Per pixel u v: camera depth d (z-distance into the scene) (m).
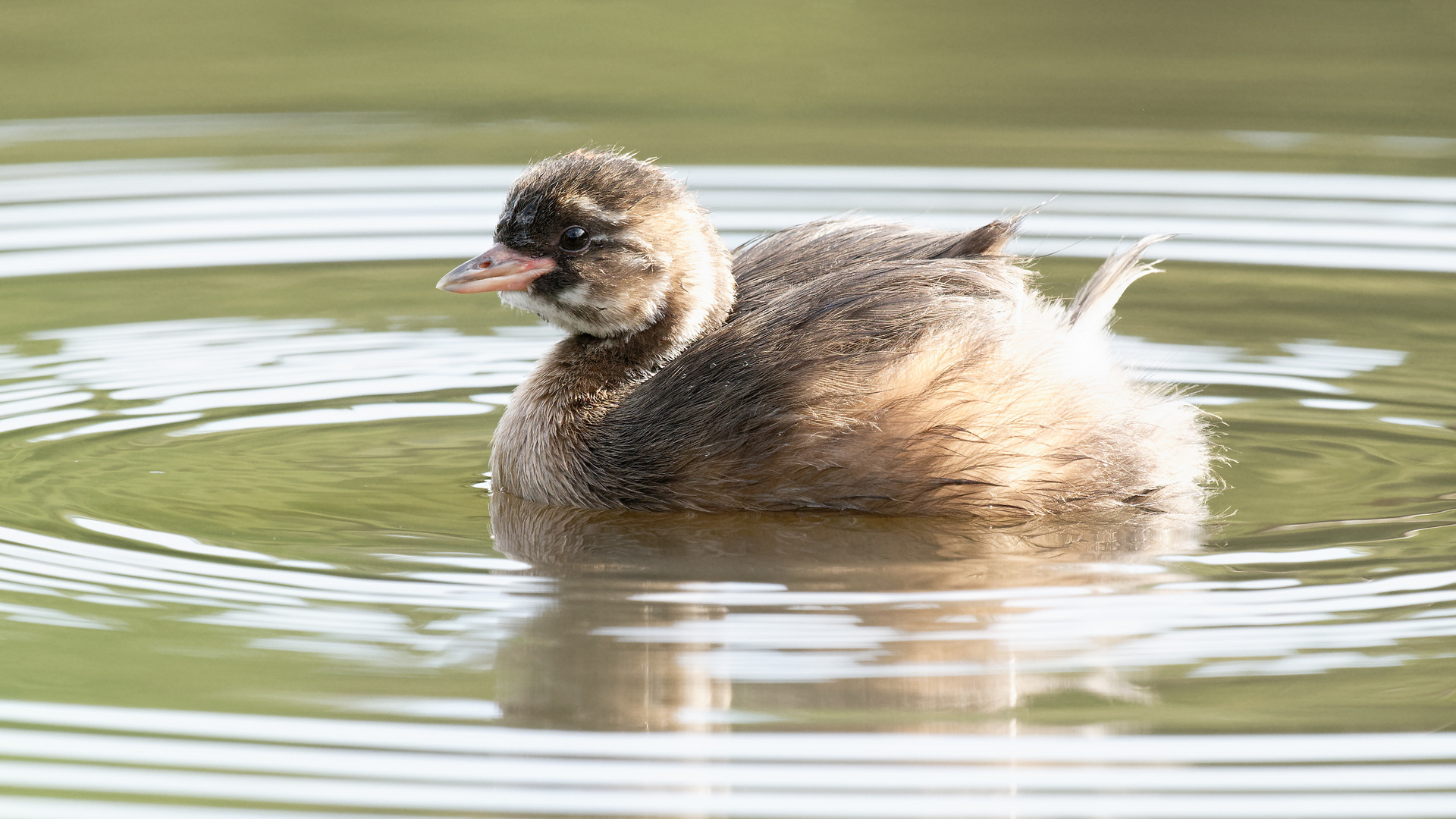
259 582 10.35
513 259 12.73
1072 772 8.12
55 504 11.65
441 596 10.16
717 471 11.85
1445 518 11.35
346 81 22.67
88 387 14.23
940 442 11.62
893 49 24.55
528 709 8.70
